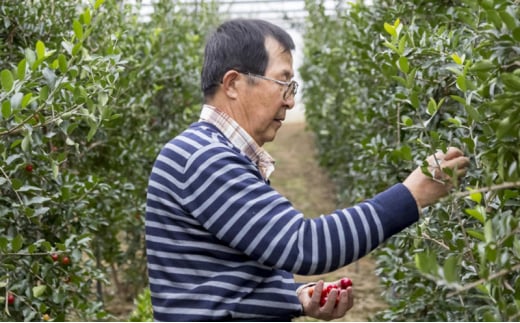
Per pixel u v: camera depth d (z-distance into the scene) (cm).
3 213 254
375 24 338
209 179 155
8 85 199
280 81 170
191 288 158
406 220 154
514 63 154
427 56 237
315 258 149
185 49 546
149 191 164
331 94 701
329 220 151
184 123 509
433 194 157
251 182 155
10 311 272
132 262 488
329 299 179
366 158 374
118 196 383
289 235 150
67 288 295
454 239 208
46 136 261
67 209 293
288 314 167
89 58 244
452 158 163
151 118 468
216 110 171
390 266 302
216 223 154
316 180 1017
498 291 142
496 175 170
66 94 233
